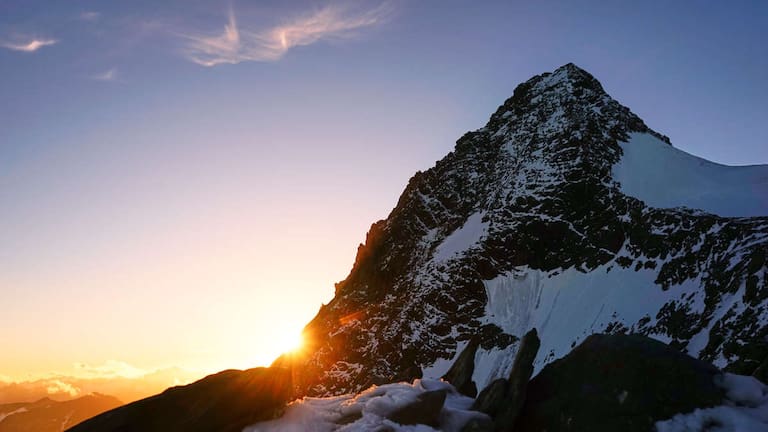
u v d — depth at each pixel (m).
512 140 187.75
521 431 13.13
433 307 141.12
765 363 15.63
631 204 137.12
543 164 163.25
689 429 11.80
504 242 145.75
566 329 116.69
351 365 139.50
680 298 102.50
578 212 144.25
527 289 134.25
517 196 155.62
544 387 13.60
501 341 123.06
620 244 130.50
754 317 78.31
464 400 13.82
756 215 121.50
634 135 171.62
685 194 141.62
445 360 128.88
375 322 148.75
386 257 175.12
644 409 12.25
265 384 12.84
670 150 162.75
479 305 137.88
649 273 117.12
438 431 12.08
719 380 12.66
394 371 131.88
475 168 186.12
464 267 146.12
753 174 145.25
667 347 13.10
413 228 177.75
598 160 157.62
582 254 134.75
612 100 189.62
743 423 11.65
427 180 191.38
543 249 141.12
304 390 137.12
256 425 12.59
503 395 13.31
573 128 172.12
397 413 12.27
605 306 115.44
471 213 168.38
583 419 12.52
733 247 104.56
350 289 177.12
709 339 82.38
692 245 114.19
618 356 13.07
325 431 12.39
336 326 157.00
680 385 12.46
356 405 12.60
